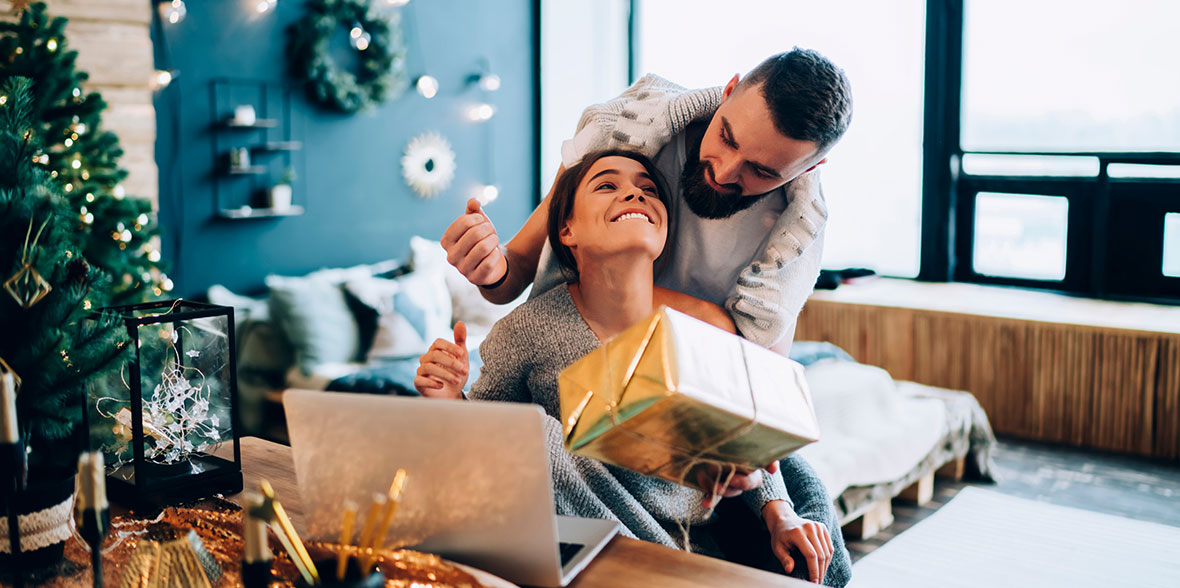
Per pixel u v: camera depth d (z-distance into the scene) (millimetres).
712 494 1074
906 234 4781
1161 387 3613
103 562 1054
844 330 4379
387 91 4664
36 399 1126
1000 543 2873
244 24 4164
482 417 889
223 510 1203
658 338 923
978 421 3451
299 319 3877
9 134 1205
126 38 3541
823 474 2594
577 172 1374
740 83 1251
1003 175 4535
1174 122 4043
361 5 4543
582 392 979
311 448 962
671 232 1450
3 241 1118
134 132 3602
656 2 5277
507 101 5418
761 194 1396
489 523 951
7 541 1019
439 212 5121
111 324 1170
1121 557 2750
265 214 4219
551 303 1393
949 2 4480
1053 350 3846
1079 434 3842
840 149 4848
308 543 987
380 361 4008
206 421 1298
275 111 4312
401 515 966
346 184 4641
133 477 1235
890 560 2758
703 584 998
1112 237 4277
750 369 979
